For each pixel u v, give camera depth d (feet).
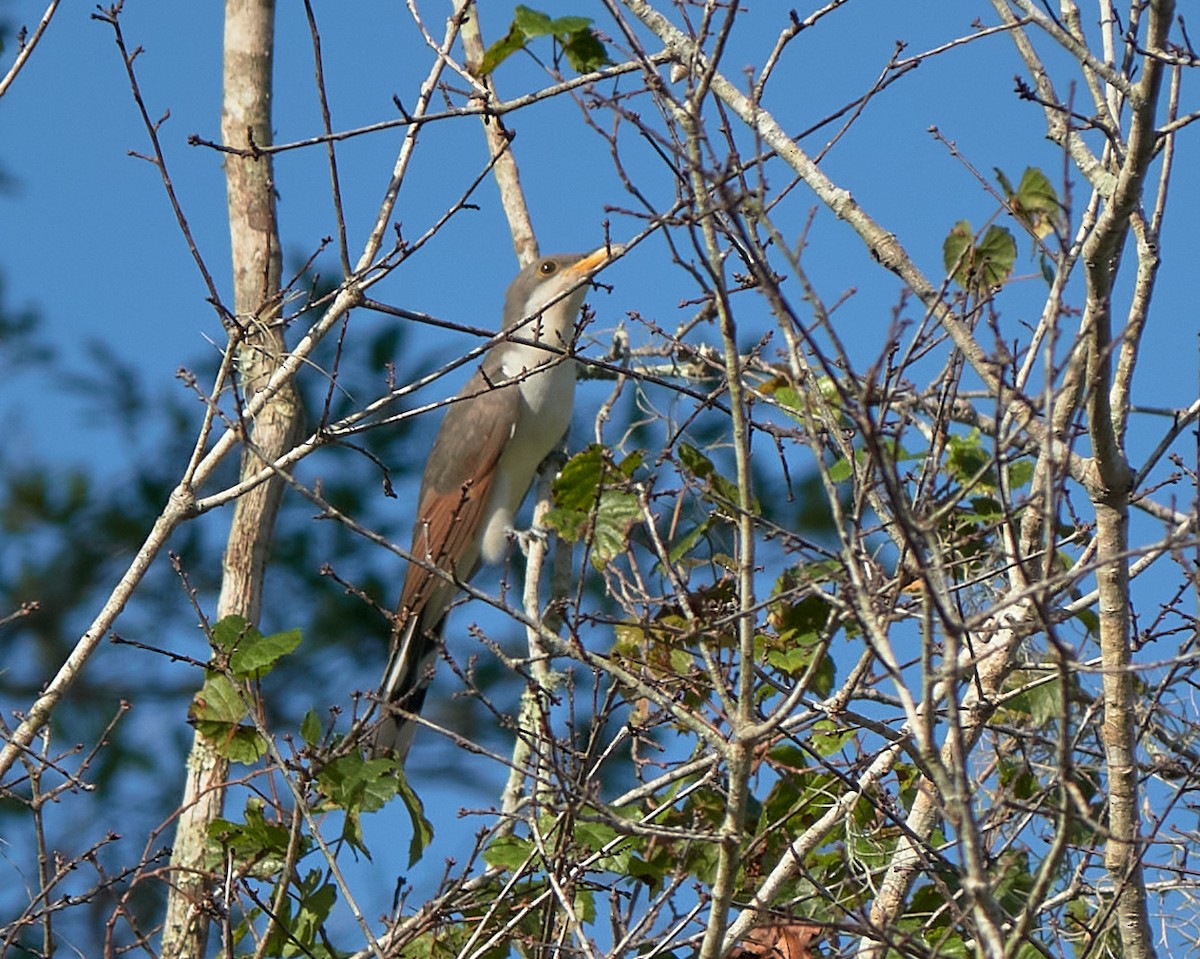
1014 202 33.81
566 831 29.78
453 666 29.66
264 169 46.32
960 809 20.90
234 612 43.16
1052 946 32.01
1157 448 28.40
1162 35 26.61
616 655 33.58
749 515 24.48
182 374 32.83
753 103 25.39
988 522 34.58
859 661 31.19
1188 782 29.78
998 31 30.66
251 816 33.27
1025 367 27.96
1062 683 21.31
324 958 33.19
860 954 31.24
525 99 32.68
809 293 22.24
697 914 32.14
